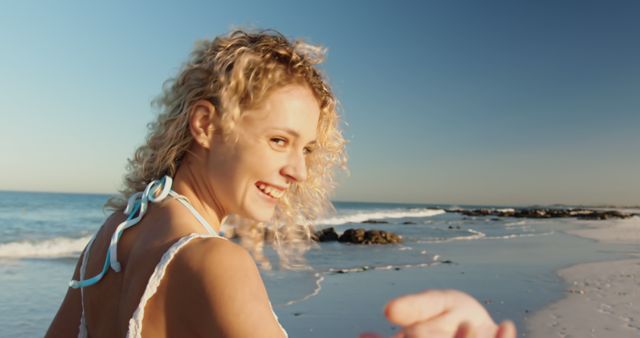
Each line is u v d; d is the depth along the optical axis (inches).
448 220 1574.8
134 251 41.1
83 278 48.0
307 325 239.9
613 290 336.8
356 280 366.0
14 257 498.0
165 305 34.6
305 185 64.7
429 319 16.9
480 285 352.5
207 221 46.4
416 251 591.5
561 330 234.4
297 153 47.1
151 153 50.7
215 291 32.7
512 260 508.4
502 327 17.2
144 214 44.8
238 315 32.1
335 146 62.4
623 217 1989.4
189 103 47.7
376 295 310.5
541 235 918.4
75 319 50.2
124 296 39.6
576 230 1096.8
